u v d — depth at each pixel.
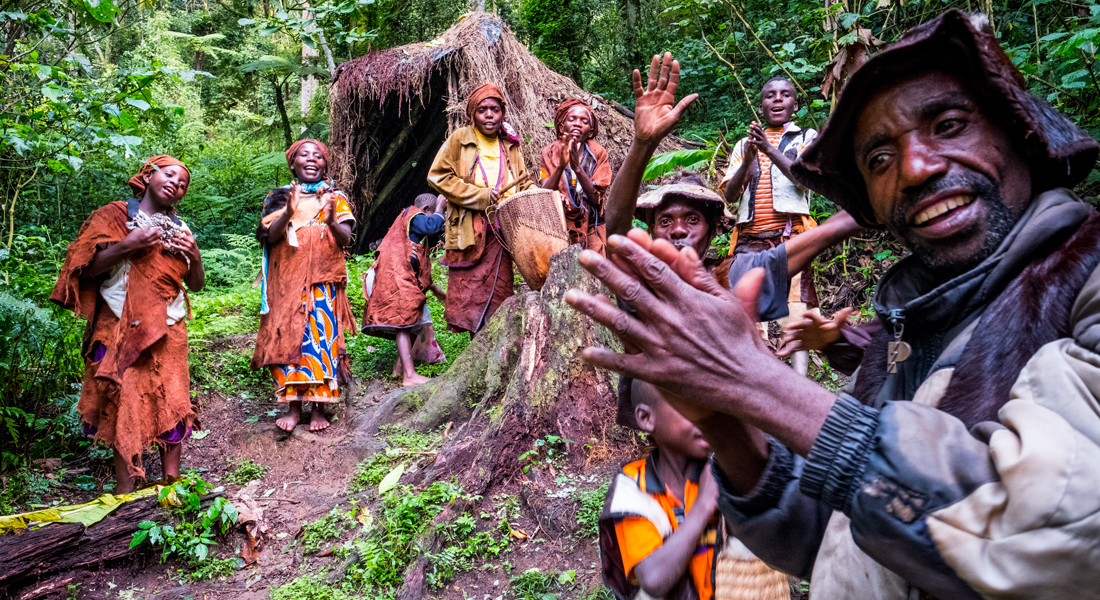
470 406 5.16
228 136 18.09
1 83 5.32
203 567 4.04
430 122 10.95
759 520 1.13
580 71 13.13
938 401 1.00
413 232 6.19
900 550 0.83
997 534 0.78
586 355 0.90
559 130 6.16
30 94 5.33
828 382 4.75
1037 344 0.94
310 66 13.35
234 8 20.80
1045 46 4.68
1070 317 0.93
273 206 5.48
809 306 4.78
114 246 4.40
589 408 4.36
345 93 9.98
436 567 3.65
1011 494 0.77
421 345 6.42
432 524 3.81
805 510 1.12
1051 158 1.02
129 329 4.48
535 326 4.59
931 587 0.83
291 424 5.32
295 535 4.25
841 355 1.59
